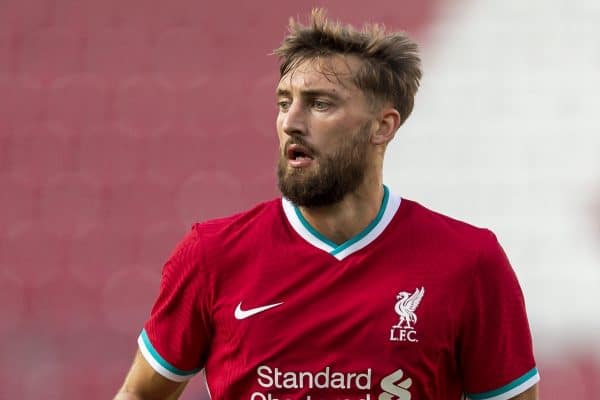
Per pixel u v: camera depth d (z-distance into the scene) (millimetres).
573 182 30562
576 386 25328
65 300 29781
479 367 8836
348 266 8711
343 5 37469
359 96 8781
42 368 26375
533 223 29625
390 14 36875
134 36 37031
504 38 34969
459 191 30688
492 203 30188
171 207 32719
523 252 28922
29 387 25781
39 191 33000
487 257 8820
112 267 30844
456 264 8734
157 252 31453
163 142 34281
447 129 32344
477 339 8789
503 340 8789
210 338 9055
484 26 35469
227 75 36125
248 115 35062
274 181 33469
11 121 34781
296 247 8820
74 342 27078
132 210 32625
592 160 31094
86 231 31703
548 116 32406
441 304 8617
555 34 34844
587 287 27750
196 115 34938
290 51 8906
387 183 30953
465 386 9023
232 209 32844
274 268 8758
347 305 8578
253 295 8695
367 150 8883
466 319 8742
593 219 29672
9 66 36375
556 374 25578
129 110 35062
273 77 36094
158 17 37656
